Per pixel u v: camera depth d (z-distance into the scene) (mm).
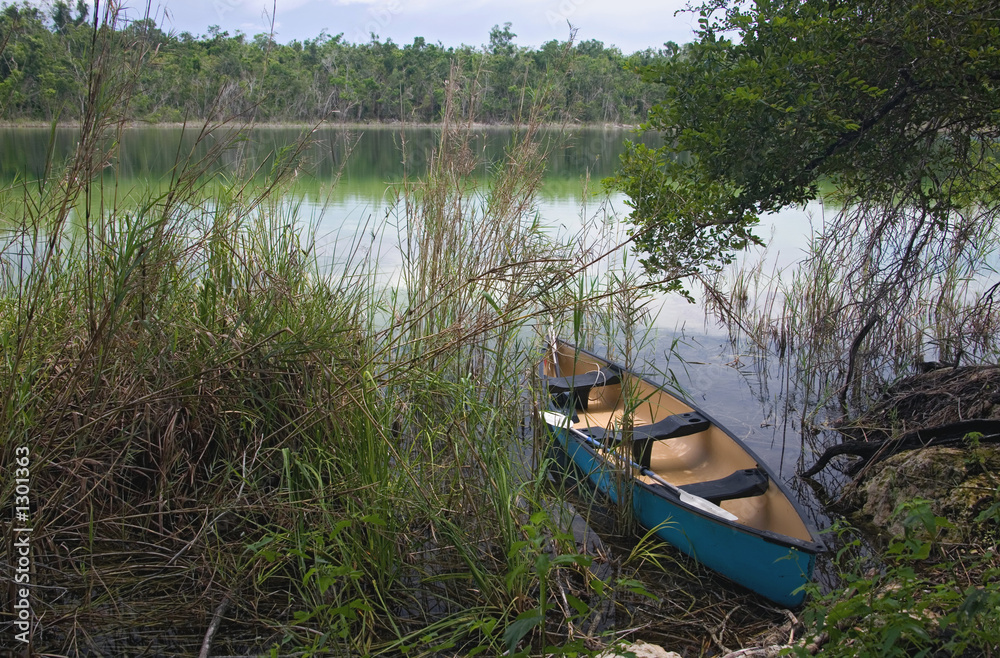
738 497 4172
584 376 5895
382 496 3357
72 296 3869
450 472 3947
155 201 3643
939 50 4152
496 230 5301
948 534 3826
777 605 3646
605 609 3570
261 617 3182
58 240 3506
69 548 3391
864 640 2518
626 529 4289
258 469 3619
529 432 4797
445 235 5375
